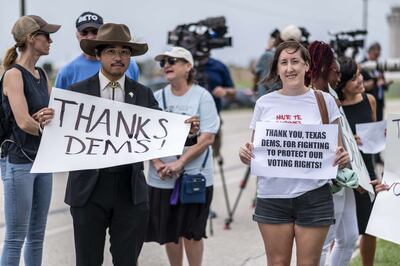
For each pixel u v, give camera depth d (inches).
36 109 171.5
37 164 153.8
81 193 157.2
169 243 201.3
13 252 173.3
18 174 170.9
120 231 161.0
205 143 198.7
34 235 183.0
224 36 293.1
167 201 197.0
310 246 152.0
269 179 153.8
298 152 152.3
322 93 156.5
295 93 155.8
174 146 160.6
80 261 160.7
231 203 342.0
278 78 160.7
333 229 171.5
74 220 159.3
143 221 162.9
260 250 251.4
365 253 200.5
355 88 191.3
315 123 153.6
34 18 172.1
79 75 213.6
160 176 194.4
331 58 171.8
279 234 154.5
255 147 154.6
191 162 198.5
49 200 182.7
